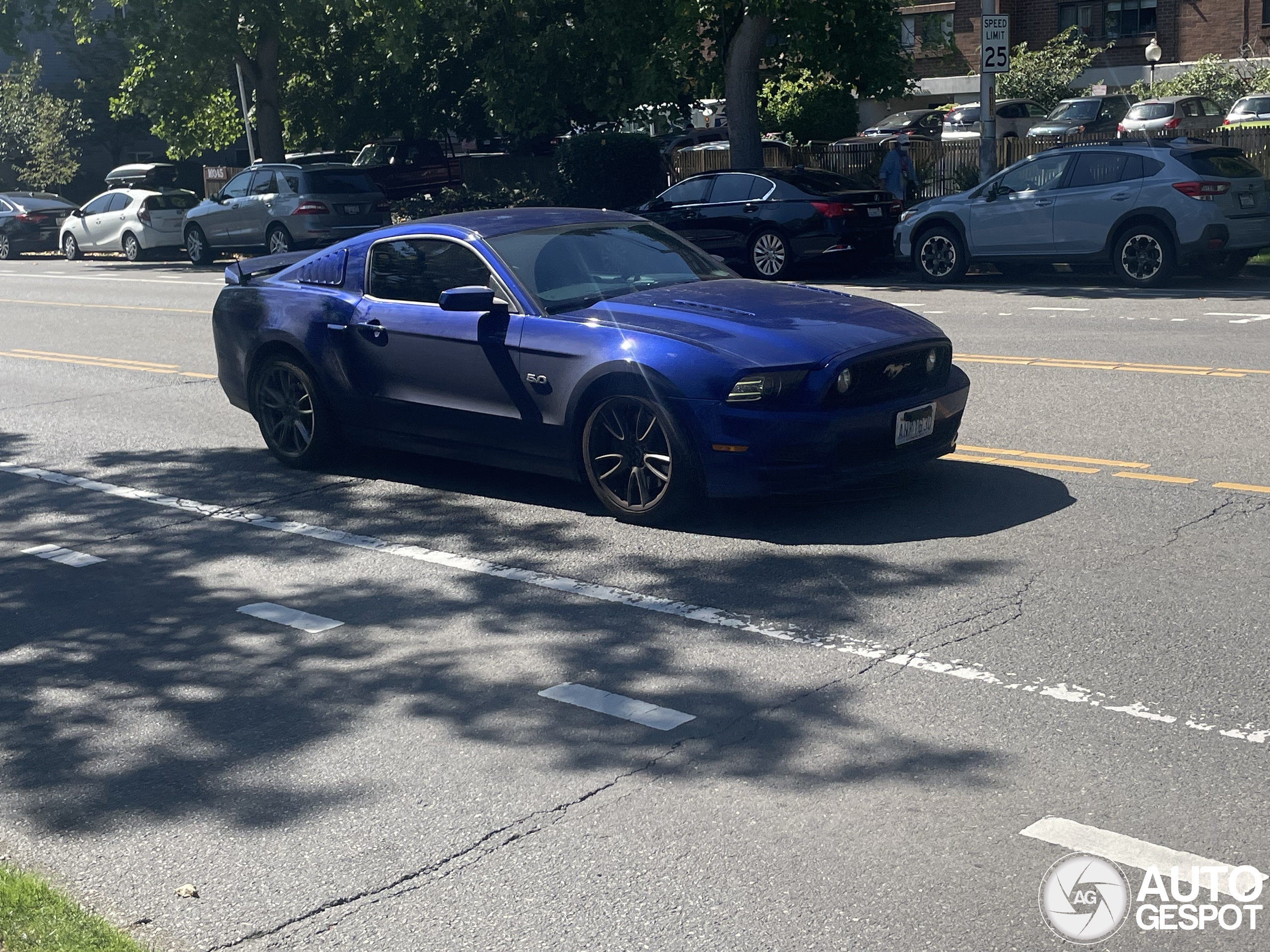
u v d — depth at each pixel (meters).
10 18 30.59
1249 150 22.55
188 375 13.70
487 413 8.07
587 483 7.76
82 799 4.68
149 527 8.18
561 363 7.61
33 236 35.41
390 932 3.75
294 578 7.02
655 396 7.20
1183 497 7.43
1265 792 4.22
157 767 4.89
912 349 7.33
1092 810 4.17
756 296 7.94
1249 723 4.70
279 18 30.31
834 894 3.79
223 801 4.60
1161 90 43.28
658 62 25.28
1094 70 48.16
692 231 21.33
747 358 7.02
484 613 6.31
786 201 20.38
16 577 7.33
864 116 50.91
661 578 6.63
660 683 5.36
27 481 9.55
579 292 8.02
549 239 8.32
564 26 31.50
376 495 8.62
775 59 26.19
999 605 5.96
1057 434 9.07
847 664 5.42
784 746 4.73
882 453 7.25
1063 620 5.74
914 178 25.45
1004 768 4.46
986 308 15.99
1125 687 5.04
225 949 3.70
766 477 7.03
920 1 50.00
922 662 5.39
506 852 4.14
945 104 49.50
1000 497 7.63
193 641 6.17
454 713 5.20
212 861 4.20
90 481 9.45
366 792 4.59
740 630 5.87
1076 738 4.65
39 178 43.72
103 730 5.24
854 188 20.78
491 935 3.70
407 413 8.52
